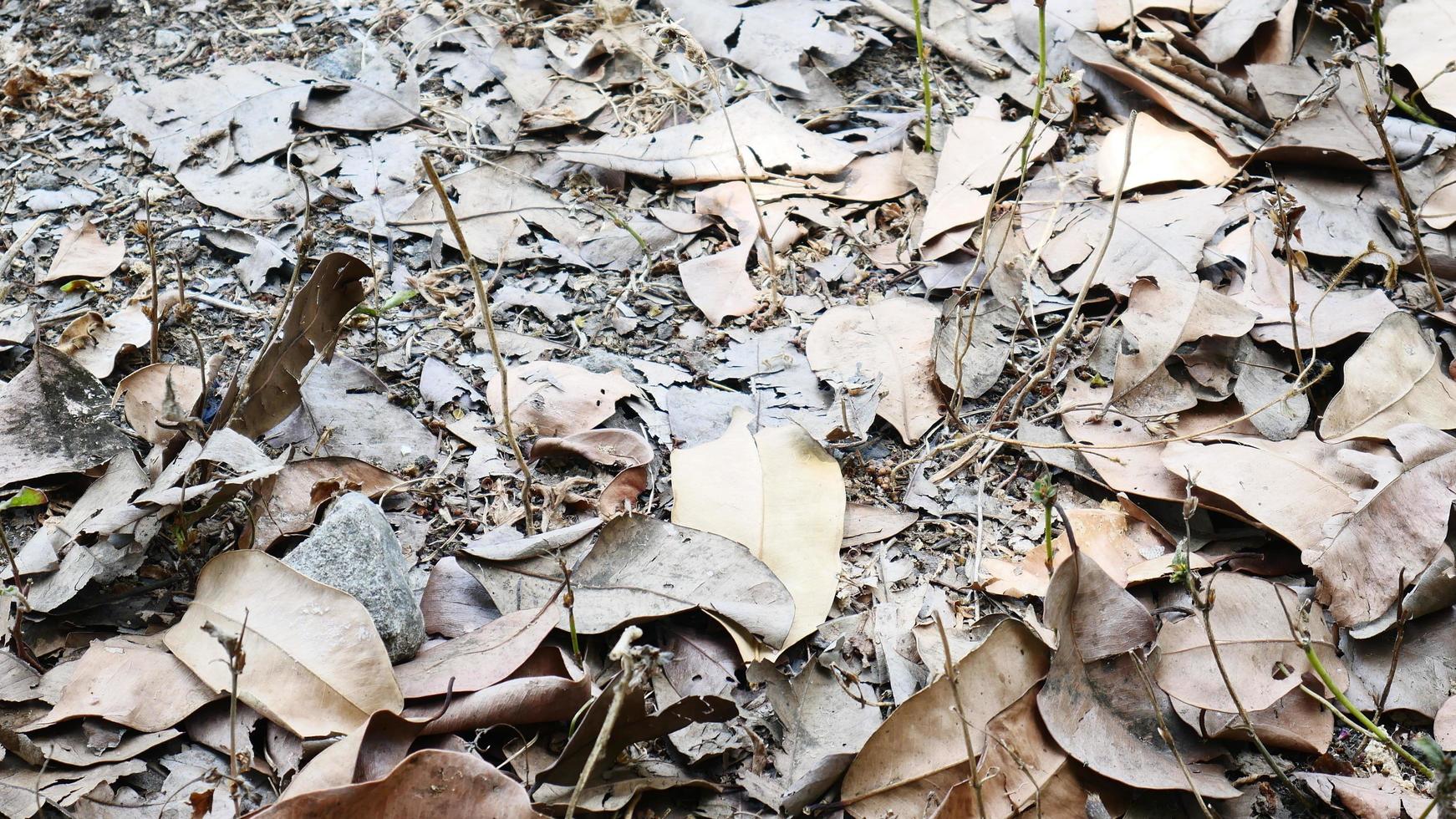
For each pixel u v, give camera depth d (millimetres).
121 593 1544
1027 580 1563
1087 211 1752
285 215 1768
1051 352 1630
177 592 1545
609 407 1639
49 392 1590
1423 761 1482
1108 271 1712
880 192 1789
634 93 1868
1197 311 1633
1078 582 1495
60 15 1937
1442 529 1524
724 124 1821
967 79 1880
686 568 1528
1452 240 1728
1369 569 1529
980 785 1437
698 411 1647
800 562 1553
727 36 1902
